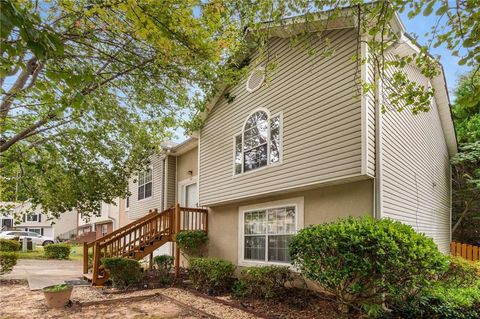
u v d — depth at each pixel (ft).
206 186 34.86
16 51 9.12
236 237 32.45
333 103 22.25
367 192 21.03
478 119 44.24
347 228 17.30
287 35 25.86
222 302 23.52
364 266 16.01
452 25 13.16
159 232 35.35
